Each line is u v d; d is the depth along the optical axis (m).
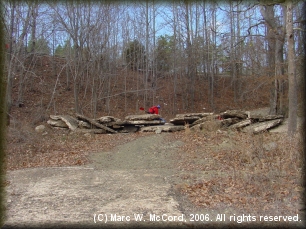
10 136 10.93
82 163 8.53
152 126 13.84
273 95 13.81
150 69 27.67
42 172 7.23
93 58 19.61
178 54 25.55
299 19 10.16
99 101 22.45
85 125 13.84
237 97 25.11
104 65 21.73
